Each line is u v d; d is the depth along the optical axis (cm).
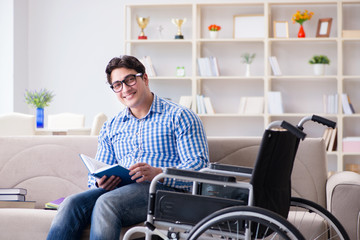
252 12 664
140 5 659
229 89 667
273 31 649
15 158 307
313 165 292
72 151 305
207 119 668
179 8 677
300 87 657
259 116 651
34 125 509
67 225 232
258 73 662
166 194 207
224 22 669
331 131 620
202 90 671
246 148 296
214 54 669
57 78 701
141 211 233
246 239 191
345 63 650
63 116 601
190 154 243
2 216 251
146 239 207
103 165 250
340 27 628
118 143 265
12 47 674
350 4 650
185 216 205
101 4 695
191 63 674
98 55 696
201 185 228
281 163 211
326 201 288
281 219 180
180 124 249
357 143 611
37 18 704
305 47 655
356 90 648
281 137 202
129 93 252
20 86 690
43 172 305
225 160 295
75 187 301
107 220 224
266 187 205
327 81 653
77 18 699
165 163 252
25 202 279
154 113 257
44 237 248
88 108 697
